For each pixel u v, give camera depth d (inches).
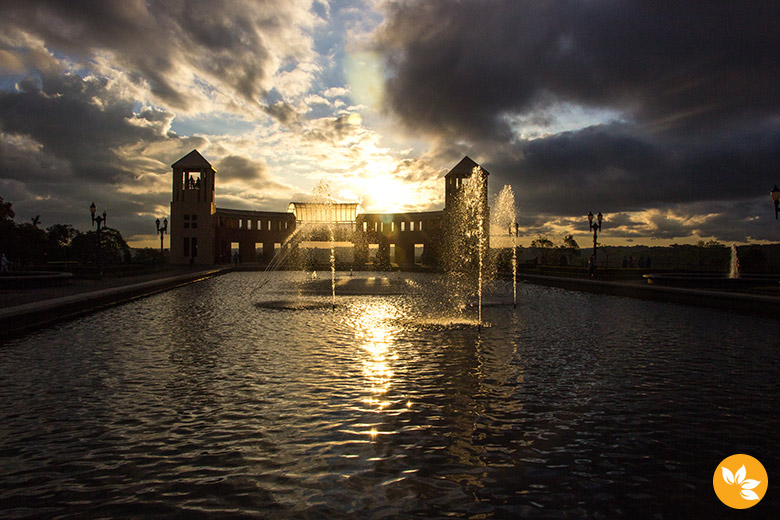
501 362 305.7
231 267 1681.8
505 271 1563.7
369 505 132.5
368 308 613.6
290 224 2212.1
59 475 151.3
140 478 148.9
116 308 597.6
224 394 234.7
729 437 184.9
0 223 1524.4
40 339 381.7
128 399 227.0
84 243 2502.5
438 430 189.2
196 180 1940.2
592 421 200.5
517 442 178.2
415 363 301.7
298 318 513.3
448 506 132.5
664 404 223.1
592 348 351.9
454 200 1856.5
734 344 369.1
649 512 131.1
